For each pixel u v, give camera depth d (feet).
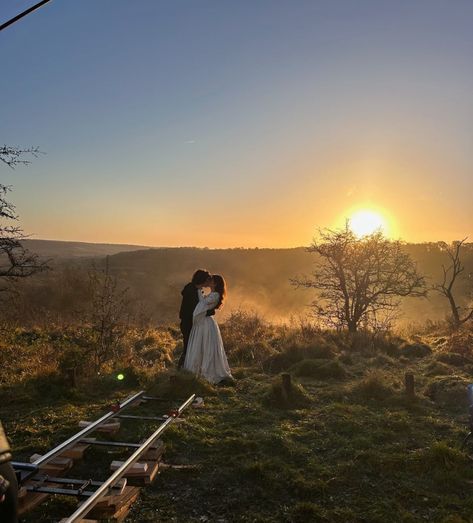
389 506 17.01
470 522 15.90
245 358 42.01
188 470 19.48
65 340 47.37
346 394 30.60
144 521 16.02
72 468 19.89
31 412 26.55
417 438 23.41
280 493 18.01
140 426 24.30
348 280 56.54
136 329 51.55
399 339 50.31
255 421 25.61
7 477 10.41
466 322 63.98
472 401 23.07
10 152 36.50
